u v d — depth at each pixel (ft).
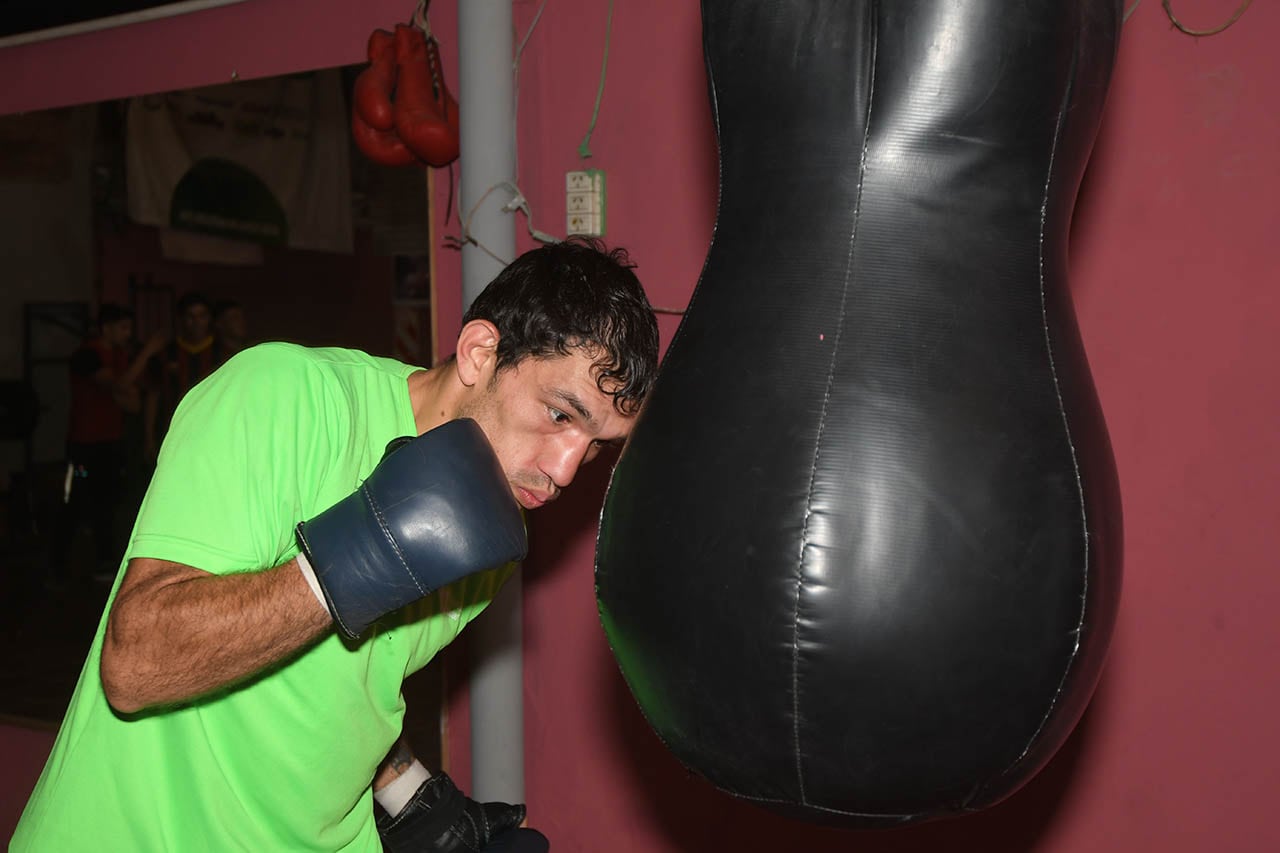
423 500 3.31
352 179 16.28
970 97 3.06
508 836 4.97
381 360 4.37
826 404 2.96
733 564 2.96
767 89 3.22
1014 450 2.94
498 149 7.93
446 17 8.94
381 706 4.28
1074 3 3.12
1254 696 6.73
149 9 10.12
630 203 8.32
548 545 8.71
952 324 3.00
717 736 3.07
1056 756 7.29
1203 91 6.67
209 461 3.58
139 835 3.85
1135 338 6.94
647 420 3.28
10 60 11.10
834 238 3.09
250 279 19.06
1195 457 6.82
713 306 3.25
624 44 8.29
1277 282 6.55
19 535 20.13
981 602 2.85
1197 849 6.92
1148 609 7.00
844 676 2.87
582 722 8.69
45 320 20.36
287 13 9.63
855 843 7.89
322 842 4.18
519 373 3.82
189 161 15.25
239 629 3.26
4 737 11.15
